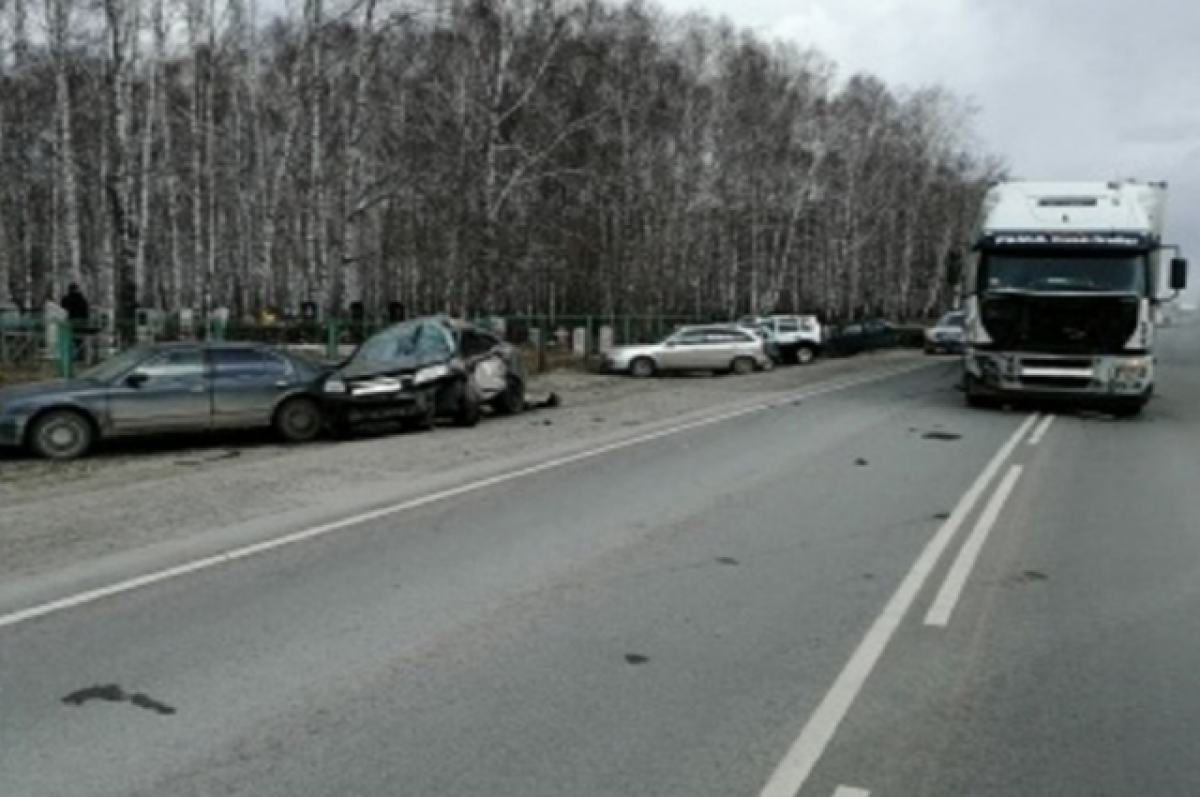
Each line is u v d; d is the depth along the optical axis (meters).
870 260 72.25
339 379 16.89
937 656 6.07
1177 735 5.01
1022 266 19.53
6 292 41.31
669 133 52.28
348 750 4.76
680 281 53.16
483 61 35.75
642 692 5.46
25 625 6.50
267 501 10.72
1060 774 4.59
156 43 32.22
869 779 4.52
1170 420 19.52
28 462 14.48
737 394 25.03
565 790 4.39
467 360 18.67
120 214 27.36
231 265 42.53
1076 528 9.61
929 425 18.16
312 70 30.83
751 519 9.87
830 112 66.88
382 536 9.05
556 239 45.28
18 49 35.28
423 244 42.72
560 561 8.19
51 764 4.61
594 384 28.86
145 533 9.16
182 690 5.46
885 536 9.20
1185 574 7.97
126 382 15.31
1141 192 19.69
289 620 6.62
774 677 5.70
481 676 5.68
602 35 47.69
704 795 4.36
